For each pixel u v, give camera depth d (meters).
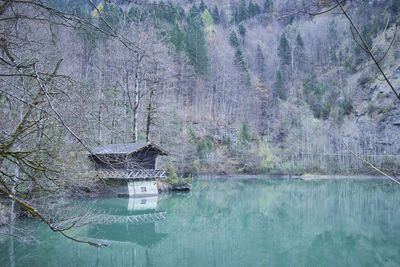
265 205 25.23
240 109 73.50
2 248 12.33
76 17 4.12
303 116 66.88
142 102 28.14
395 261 12.33
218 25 102.12
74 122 5.32
